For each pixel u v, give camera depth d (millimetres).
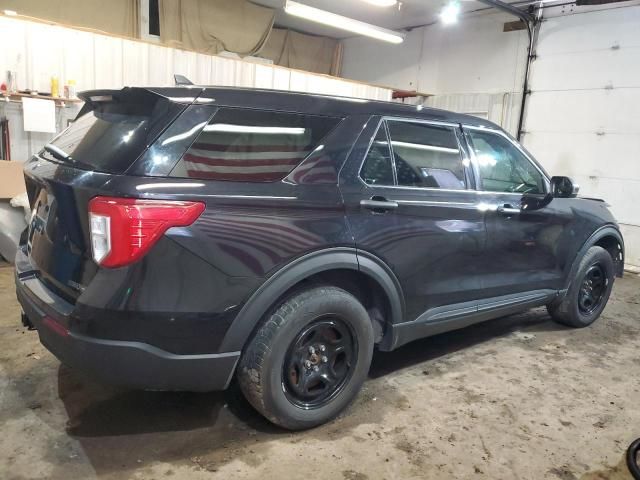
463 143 3186
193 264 2045
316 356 2523
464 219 3045
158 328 2027
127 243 1915
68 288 2123
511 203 3344
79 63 6172
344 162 2543
